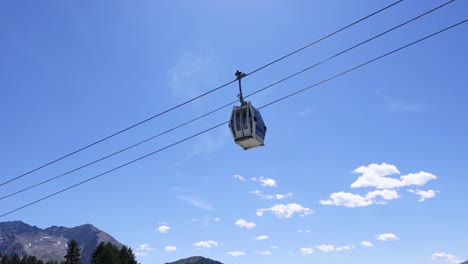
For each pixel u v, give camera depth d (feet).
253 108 81.51
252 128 79.92
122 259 554.46
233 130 81.92
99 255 547.08
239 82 76.02
